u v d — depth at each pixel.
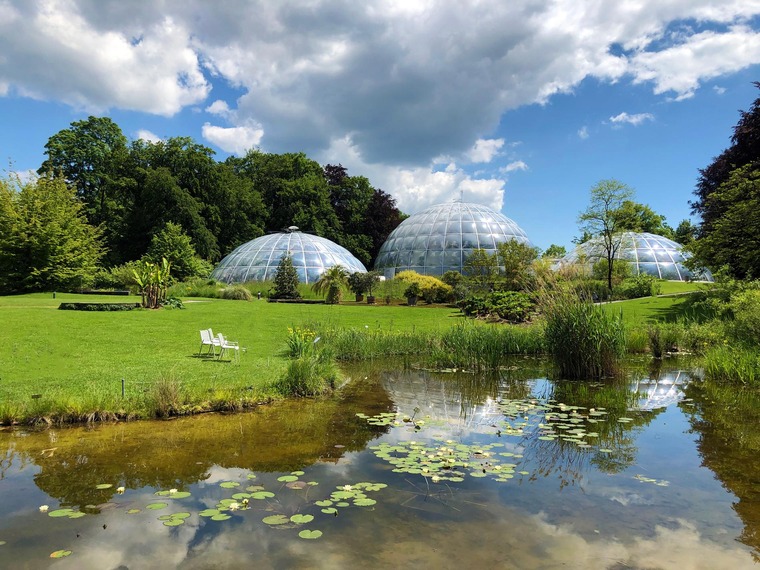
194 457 5.91
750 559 3.69
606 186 30.59
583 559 3.65
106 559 3.64
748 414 8.21
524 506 4.57
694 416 8.08
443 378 11.46
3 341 11.96
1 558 3.66
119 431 7.00
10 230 29.12
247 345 13.80
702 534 4.08
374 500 4.64
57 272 30.00
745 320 12.99
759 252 17.89
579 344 11.45
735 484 5.18
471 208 54.09
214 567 3.52
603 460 5.91
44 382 8.84
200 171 49.62
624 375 11.57
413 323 20.05
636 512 4.48
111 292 30.50
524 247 32.56
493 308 21.23
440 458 5.89
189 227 45.56
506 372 12.23
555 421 7.74
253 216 55.72
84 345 12.30
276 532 4.04
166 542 3.89
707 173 28.19
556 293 12.34
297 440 6.61
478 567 3.53
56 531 4.08
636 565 3.58
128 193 48.28
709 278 41.19
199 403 8.09
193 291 31.59
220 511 4.41
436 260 50.16
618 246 33.34
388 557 3.65
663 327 16.70
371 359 14.01
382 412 8.24
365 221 62.09
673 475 5.43
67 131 48.56
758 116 23.78
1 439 6.61
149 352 12.02
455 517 4.32
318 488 4.96
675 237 57.03
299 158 60.31
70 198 33.56
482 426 7.43
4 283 29.38
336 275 30.27
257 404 8.55
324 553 3.71
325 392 9.69
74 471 5.45
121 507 4.54
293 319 19.66
